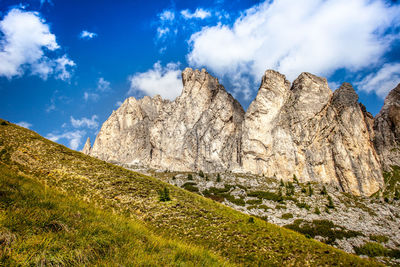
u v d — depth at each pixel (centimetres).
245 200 10606
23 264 746
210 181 13988
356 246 6938
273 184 13638
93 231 1120
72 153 4638
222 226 3088
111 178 3850
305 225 7994
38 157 3750
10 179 1612
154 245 1273
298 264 2514
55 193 1725
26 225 953
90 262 898
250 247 2650
